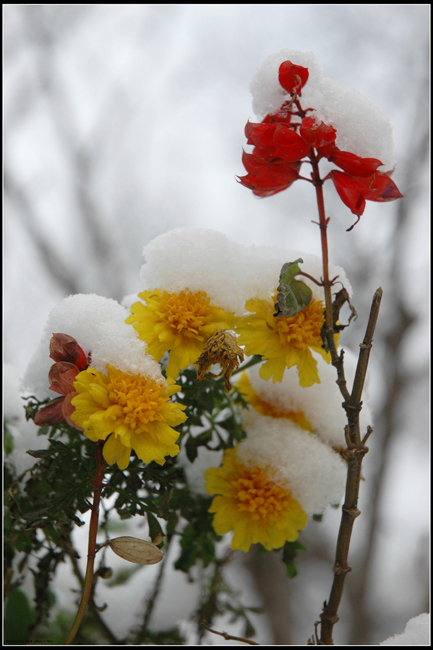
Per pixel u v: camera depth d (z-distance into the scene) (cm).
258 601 159
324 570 217
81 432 82
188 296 80
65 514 79
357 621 203
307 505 83
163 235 82
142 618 89
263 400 86
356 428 78
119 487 81
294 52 80
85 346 79
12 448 87
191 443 83
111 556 91
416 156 252
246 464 84
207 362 78
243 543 82
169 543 86
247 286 81
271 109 80
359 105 79
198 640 88
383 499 233
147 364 79
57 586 89
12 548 87
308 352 80
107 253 268
